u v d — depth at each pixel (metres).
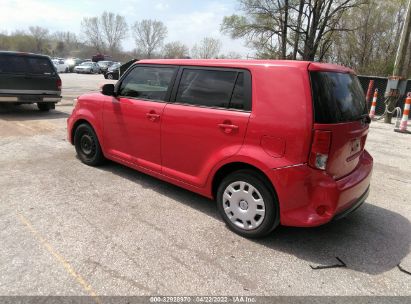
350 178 3.55
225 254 3.34
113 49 113.06
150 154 4.57
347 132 3.36
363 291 2.91
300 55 27.31
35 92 9.96
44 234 3.50
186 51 70.12
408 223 4.22
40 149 6.57
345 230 3.96
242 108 3.56
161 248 3.37
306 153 3.16
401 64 12.09
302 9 25.75
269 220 3.46
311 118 3.13
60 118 9.93
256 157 3.40
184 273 3.01
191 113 3.96
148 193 4.68
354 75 3.93
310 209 3.26
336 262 3.31
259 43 26.88
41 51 101.25
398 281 3.07
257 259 3.29
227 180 3.71
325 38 27.75
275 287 2.90
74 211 4.04
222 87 3.76
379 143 8.80
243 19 26.48
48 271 2.94
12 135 7.60
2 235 3.44
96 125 5.31
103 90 4.93
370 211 4.54
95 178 5.14
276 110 3.31
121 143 4.99
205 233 3.71
